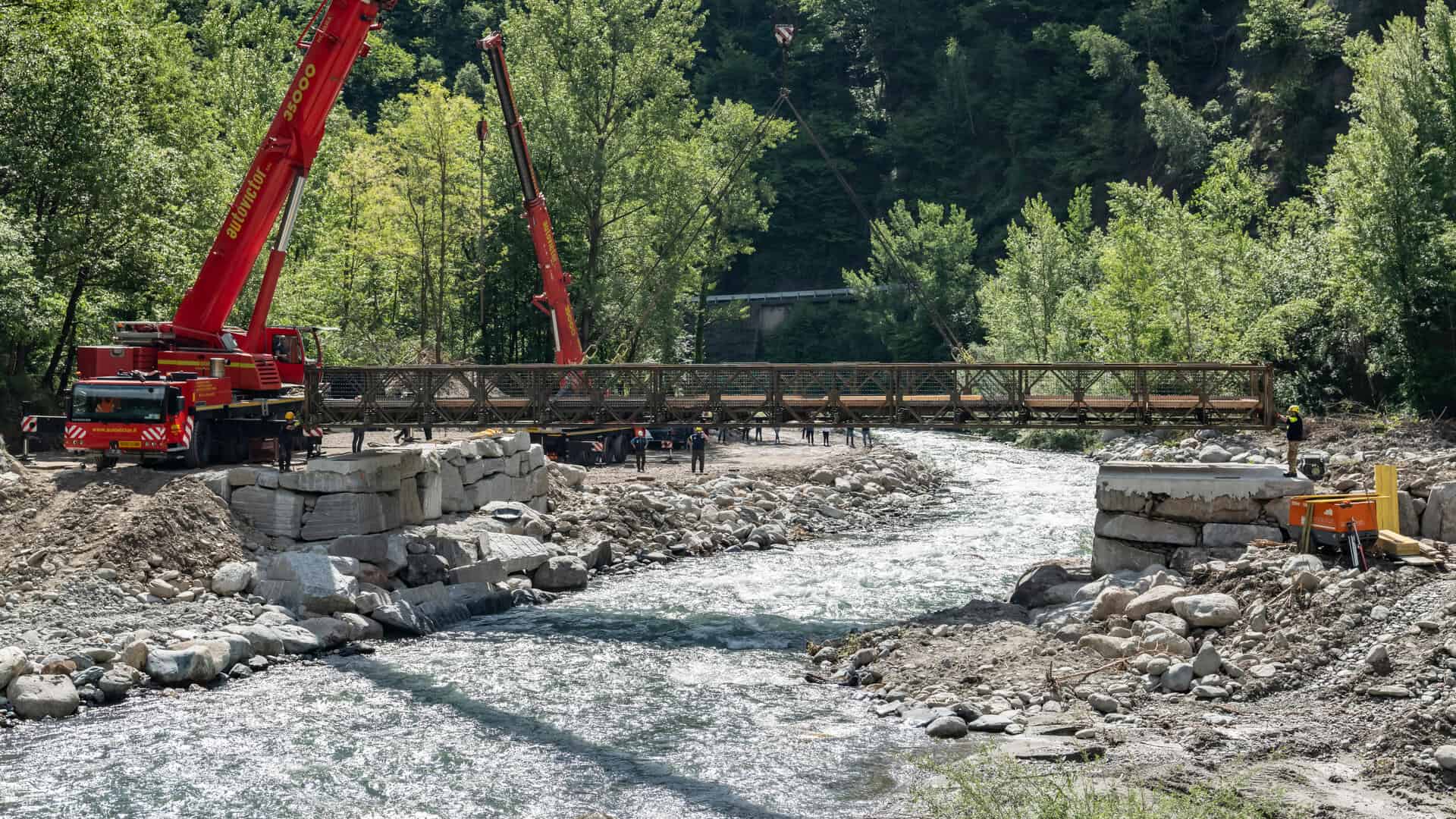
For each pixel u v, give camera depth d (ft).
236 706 56.85
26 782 46.24
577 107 207.51
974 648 63.31
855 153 482.69
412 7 517.96
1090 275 284.20
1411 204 180.65
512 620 77.36
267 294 94.63
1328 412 196.24
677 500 114.52
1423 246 180.96
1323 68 334.85
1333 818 38.91
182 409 81.92
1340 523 61.26
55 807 43.88
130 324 89.35
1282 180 322.34
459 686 61.00
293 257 188.03
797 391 96.17
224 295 91.20
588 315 214.69
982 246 433.48
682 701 58.54
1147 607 62.59
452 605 77.56
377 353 199.11
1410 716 46.68
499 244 228.63
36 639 60.64
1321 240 205.46
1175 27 419.33
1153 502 72.33
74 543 72.69
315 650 67.31
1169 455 170.30
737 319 295.48
